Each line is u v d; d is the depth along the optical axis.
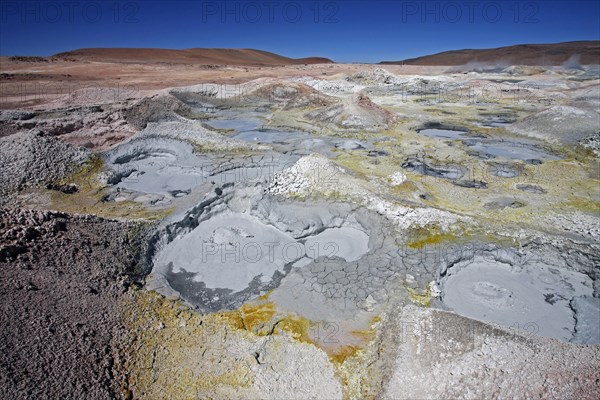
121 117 19.73
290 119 24.31
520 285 9.17
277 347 7.29
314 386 6.55
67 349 6.55
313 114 24.66
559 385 5.94
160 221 11.06
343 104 23.69
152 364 6.90
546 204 12.60
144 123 20.08
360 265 9.54
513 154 17.88
